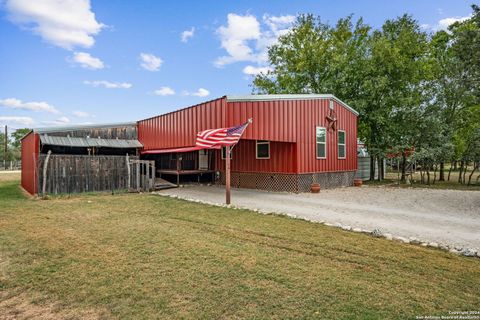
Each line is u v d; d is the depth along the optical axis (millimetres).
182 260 4316
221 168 15648
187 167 17172
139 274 3836
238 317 2859
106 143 15094
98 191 12594
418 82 18500
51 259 4391
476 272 3949
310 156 13086
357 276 3797
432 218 7250
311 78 22359
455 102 18359
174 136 13398
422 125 16797
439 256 4559
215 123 10789
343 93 18625
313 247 4938
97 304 3119
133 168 13180
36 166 11422
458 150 18453
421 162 17422
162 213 7824
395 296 3277
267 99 11109
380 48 17672
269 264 4176
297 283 3578
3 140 49750
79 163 12281
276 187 13078
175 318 2844
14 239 5379
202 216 7418
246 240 5344
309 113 13102
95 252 4680
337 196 11289
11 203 9609
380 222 6793
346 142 15711
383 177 21328
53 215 7586
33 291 3420
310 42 23484
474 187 14984
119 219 7094
